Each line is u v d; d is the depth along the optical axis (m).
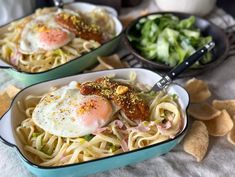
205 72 0.40
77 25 0.40
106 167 0.29
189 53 0.39
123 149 0.29
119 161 0.28
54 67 0.36
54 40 0.38
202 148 0.31
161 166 0.30
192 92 0.36
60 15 0.40
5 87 0.37
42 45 0.38
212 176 0.30
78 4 0.45
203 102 0.36
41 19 0.40
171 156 0.31
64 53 0.39
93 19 0.43
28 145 0.30
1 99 0.34
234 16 0.51
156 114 0.32
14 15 0.44
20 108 0.32
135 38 0.42
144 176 0.30
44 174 0.27
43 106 0.31
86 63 0.38
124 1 0.50
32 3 0.47
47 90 0.33
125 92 0.31
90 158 0.29
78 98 0.31
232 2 0.53
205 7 0.47
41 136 0.30
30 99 0.32
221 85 0.39
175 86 0.33
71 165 0.26
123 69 0.35
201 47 0.38
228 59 0.42
